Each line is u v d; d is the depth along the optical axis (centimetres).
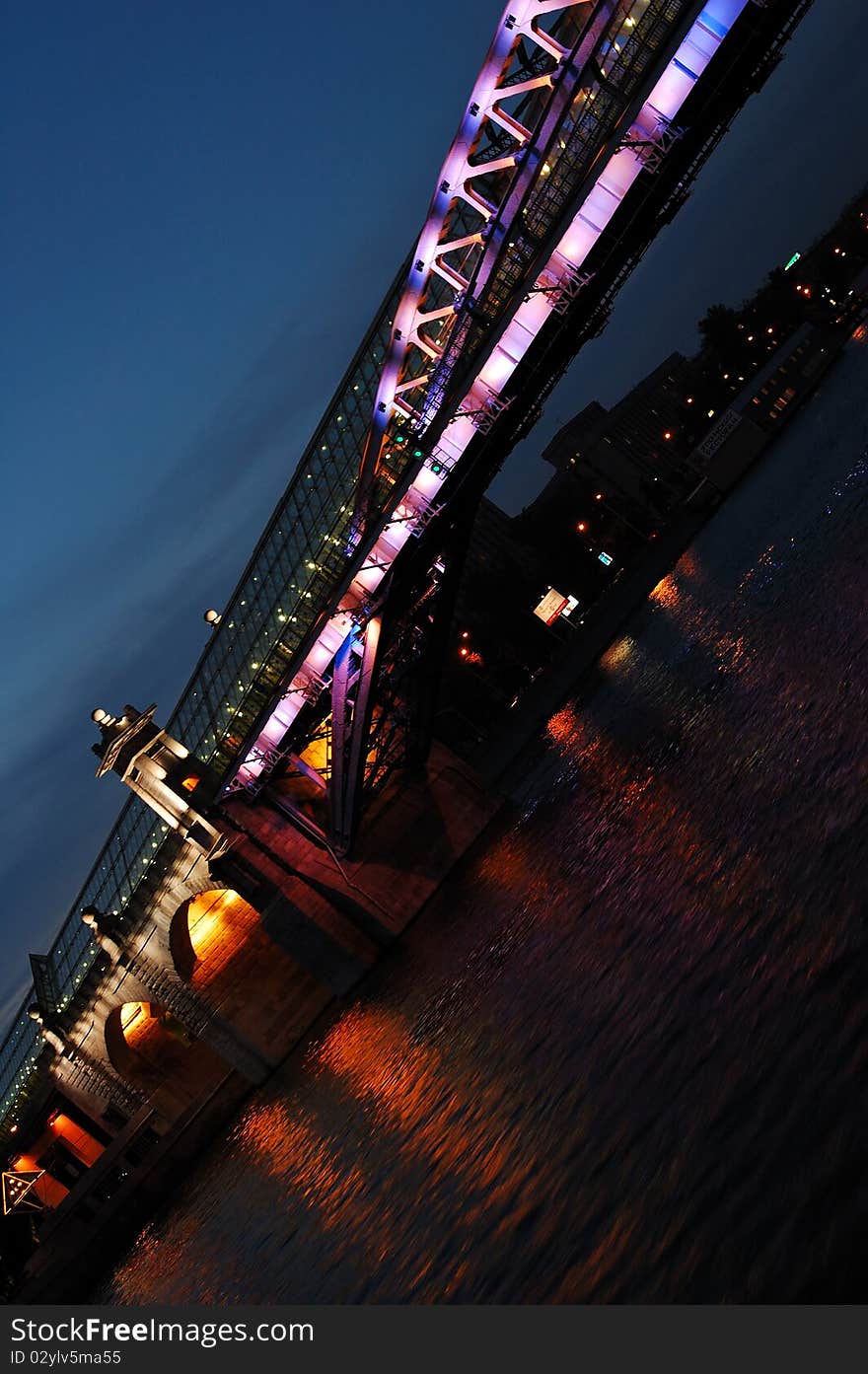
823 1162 1036
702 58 2912
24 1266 6875
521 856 4816
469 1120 2289
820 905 1521
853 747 1941
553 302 3500
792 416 10706
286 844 5759
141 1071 7650
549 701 9925
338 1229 2561
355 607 5003
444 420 3997
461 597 13388
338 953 5484
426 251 3631
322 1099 4356
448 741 11769
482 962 3672
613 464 16500
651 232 3388
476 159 3431
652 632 7825
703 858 2295
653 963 2012
